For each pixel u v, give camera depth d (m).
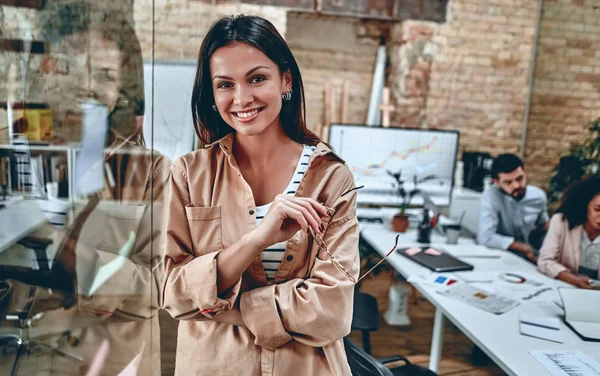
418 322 3.07
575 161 3.13
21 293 0.53
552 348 1.48
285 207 0.77
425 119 3.96
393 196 3.15
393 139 3.07
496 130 4.03
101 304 0.56
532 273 2.22
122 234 0.56
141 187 0.56
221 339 0.84
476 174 3.66
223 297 0.80
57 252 0.53
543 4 3.81
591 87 3.26
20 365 0.54
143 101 0.53
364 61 4.22
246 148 0.89
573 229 2.19
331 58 4.16
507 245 2.71
